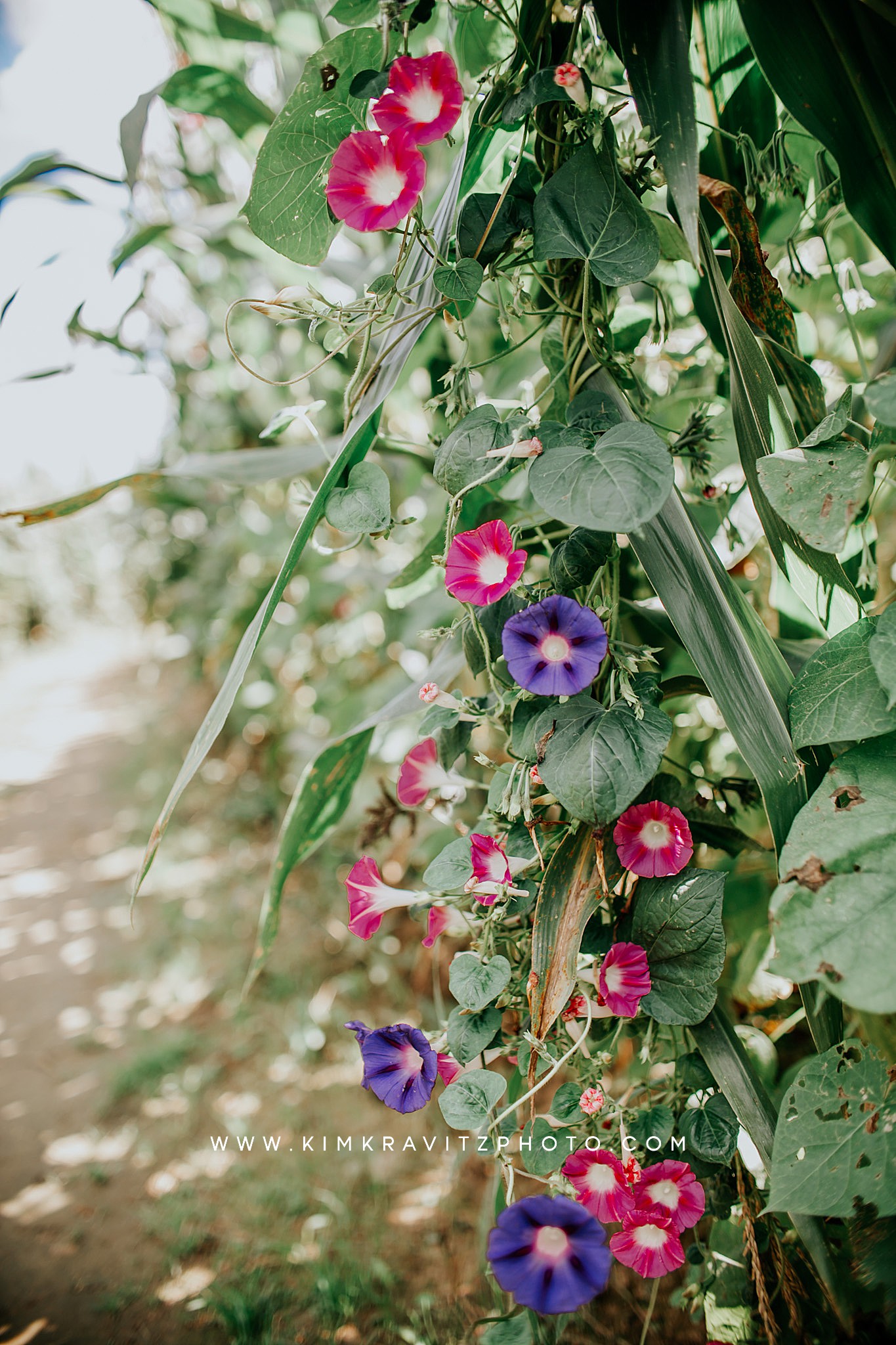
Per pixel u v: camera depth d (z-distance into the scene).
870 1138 0.73
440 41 1.35
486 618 0.91
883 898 0.64
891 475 0.97
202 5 1.52
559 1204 0.69
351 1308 1.46
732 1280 1.03
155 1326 1.51
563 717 0.79
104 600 12.88
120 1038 2.48
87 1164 1.97
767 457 0.77
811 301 1.33
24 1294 1.62
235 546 3.56
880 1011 0.61
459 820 1.10
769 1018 1.30
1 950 3.23
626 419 0.85
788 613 1.17
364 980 2.43
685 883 0.83
